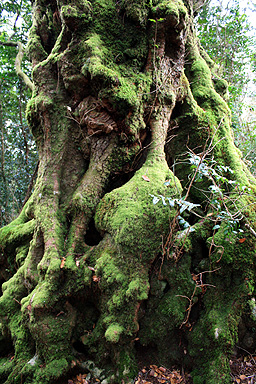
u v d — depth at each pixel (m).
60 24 4.26
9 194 8.93
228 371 2.51
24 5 8.09
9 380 2.68
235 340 2.62
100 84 3.00
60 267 2.85
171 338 2.85
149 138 3.44
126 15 3.29
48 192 3.32
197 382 2.55
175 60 3.62
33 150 9.20
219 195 2.77
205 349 2.66
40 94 3.53
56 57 3.40
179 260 2.92
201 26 7.97
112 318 2.64
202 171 2.61
